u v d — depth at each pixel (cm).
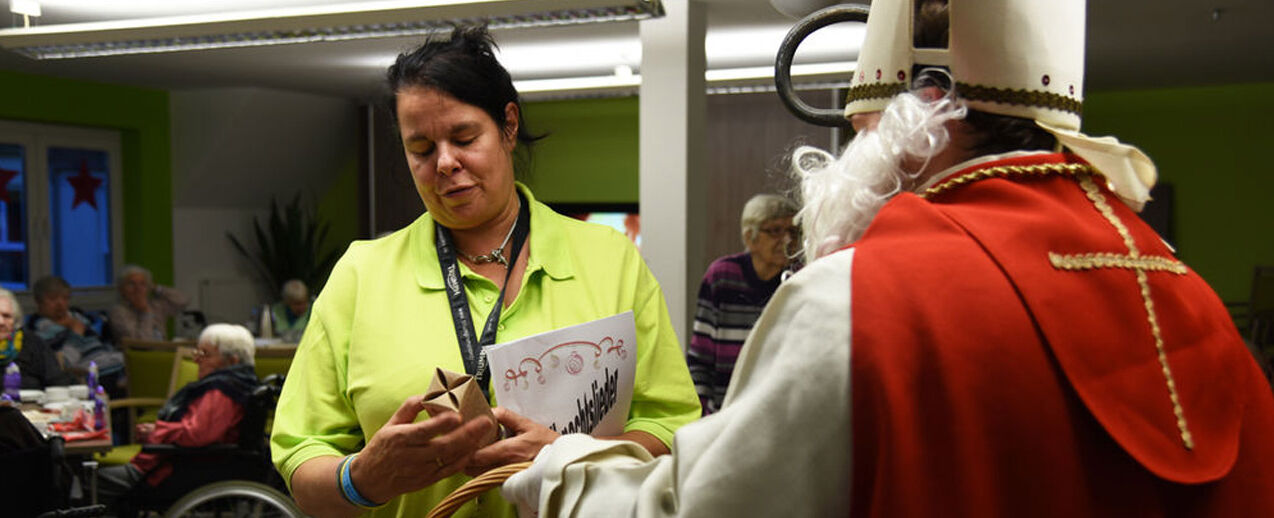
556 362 128
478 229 143
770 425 74
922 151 81
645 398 143
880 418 71
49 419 408
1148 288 80
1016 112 83
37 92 764
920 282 74
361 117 966
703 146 457
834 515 73
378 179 962
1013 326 74
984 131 84
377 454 119
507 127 143
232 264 948
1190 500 76
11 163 777
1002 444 72
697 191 449
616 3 359
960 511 70
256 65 722
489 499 134
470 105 135
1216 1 489
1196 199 856
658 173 440
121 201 862
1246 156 834
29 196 788
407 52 142
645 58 442
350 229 1009
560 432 129
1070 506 72
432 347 136
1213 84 831
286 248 948
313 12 391
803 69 581
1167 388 77
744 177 841
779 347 77
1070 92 84
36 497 317
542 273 141
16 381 448
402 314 138
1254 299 790
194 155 879
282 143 919
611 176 942
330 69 742
